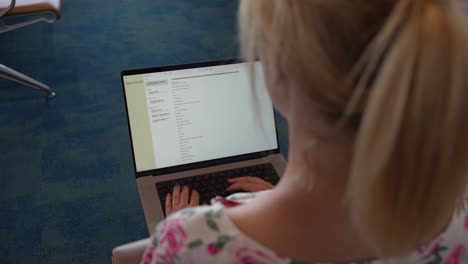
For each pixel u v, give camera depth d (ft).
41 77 8.19
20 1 6.82
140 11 10.25
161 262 1.56
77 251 5.61
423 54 1.06
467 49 1.08
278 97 1.44
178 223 1.54
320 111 1.28
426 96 1.08
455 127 1.13
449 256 1.61
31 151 6.83
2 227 5.83
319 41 1.17
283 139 6.22
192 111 3.85
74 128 7.23
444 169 1.19
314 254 1.49
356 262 1.51
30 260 5.49
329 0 1.15
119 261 3.09
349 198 1.31
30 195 6.22
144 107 3.78
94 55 8.80
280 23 1.22
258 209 1.52
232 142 3.93
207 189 3.67
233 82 3.89
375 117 1.11
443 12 1.08
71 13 10.04
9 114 7.43
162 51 9.00
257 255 1.46
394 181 1.20
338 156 1.34
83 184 6.40
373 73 1.17
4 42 9.04
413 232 1.28
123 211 6.08
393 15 1.12
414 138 1.13
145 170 3.80
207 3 10.72
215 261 1.48
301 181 1.46
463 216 1.59
